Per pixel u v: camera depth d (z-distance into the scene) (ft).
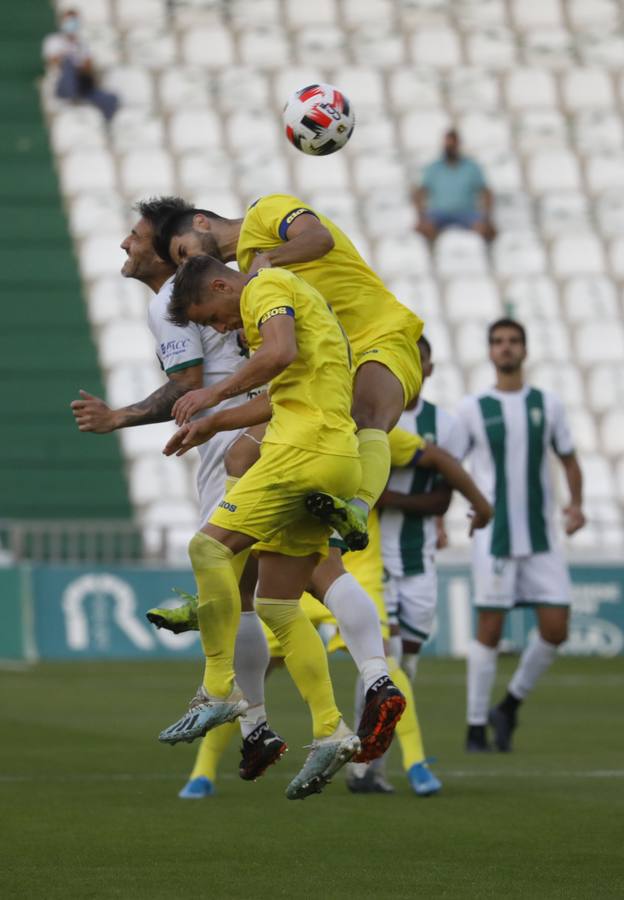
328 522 55.88
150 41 261.85
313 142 67.15
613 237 240.94
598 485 207.72
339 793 75.41
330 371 56.90
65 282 224.33
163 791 75.66
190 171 239.09
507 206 245.04
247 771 62.49
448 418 89.20
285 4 273.95
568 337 223.51
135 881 52.16
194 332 65.36
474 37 274.36
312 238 61.72
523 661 97.40
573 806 70.38
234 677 58.34
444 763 88.74
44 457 205.05
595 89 268.82
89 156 239.30
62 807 69.92
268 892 50.21
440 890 50.60
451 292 226.58
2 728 106.01
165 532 180.65
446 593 183.01
